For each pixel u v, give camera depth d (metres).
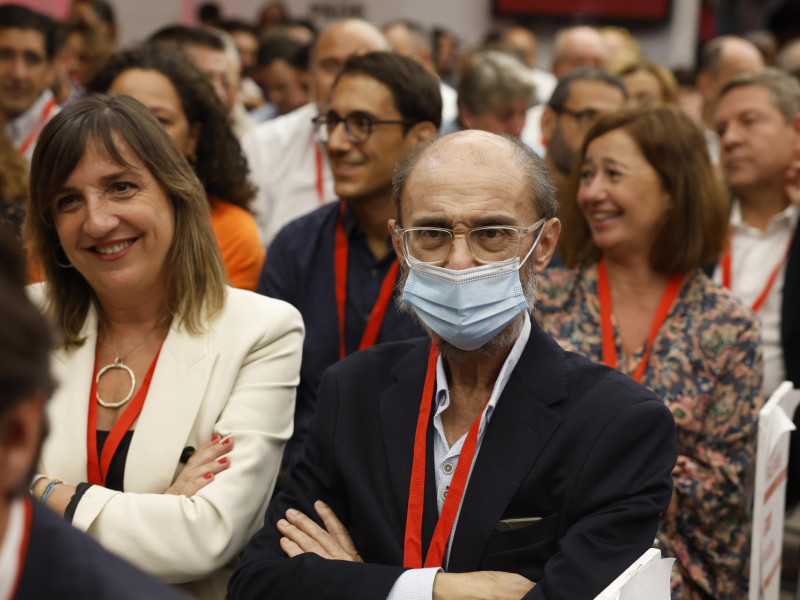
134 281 2.20
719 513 2.51
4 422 0.78
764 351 3.58
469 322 1.75
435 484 1.85
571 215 2.99
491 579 1.68
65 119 2.14
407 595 1.68
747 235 3.77
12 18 4.60
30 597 0.87
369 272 3.00
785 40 10.93
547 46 9.75
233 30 8.08
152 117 2.24
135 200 2.17
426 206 1.79
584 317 2.83
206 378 2.22
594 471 1.73
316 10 9.55
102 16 7.13
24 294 0.82
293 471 2.02
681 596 2.32
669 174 2.71
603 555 1.66
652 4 9.58
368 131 2.94
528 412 1.81
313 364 2.91
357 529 1.90
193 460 2.14
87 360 2.27
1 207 3.53
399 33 6.66
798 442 3.05
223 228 3.28
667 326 2.69
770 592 2.44
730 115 3.81
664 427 1.78
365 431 1.94
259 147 4.64
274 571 1.81
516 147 1.86
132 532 2.01
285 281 3.05
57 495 2.04
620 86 4.24
